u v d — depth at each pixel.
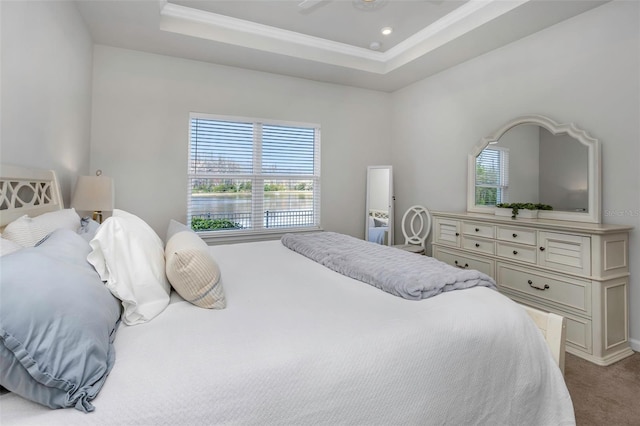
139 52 3.30
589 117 2.55
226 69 3.70
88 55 2.91
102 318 0.89
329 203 4.36
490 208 3.29
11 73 1.50
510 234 2.75
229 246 2.68
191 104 3.54
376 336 1.08
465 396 1.15
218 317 1.20
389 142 4.68
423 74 3.98
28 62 1.67
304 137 4.21
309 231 4.22
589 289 2.21
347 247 2.29
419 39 3.42
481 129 3.45
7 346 0.69
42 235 1.29
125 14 2.63
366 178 4.59
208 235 3.65
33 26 1.72
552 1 2.42
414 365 1.07
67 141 2.35
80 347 0.77
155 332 1.06
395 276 1.53
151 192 3.40
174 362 0.89
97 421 0.72
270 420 0.86
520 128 3.03
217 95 3.66
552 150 2.77
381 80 4.19
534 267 2.55
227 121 3.75
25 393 0.72
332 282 1.67
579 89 2.61
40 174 1.77
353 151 4.49
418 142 4.24
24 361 0.70
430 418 1.07
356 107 4.48
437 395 1.09
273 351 0.97
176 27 2.93
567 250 2.34
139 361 0.89
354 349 1.02
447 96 3.83
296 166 4.17
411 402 1.05
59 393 0.74
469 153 3.50
